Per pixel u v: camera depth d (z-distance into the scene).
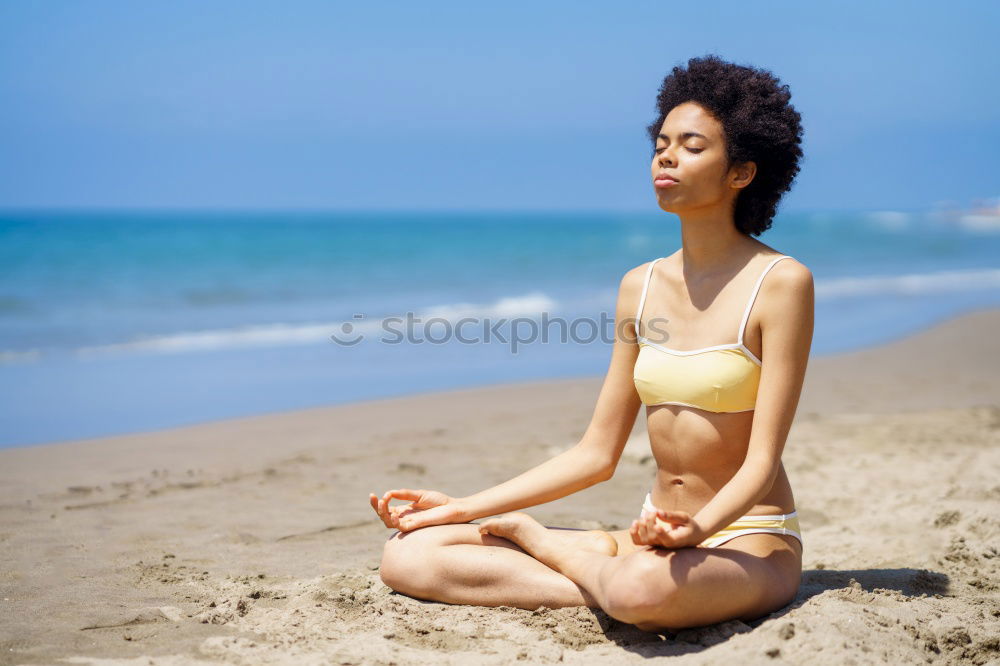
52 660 3.87
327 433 10.12
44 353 16.81
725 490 3.95
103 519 6.46
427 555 4.53
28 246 42.84
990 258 45.22
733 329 4.15
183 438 9.84
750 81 4.18
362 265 39.88
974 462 8.23
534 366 15.63
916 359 15.87
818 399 12.10
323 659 3.87
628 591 3.87
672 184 4.19
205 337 19.09
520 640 4.05
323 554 5.70
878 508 6.82
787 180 4.32
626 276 4.63
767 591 4.06
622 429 4.68
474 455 8.88
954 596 4.77
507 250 51.59
